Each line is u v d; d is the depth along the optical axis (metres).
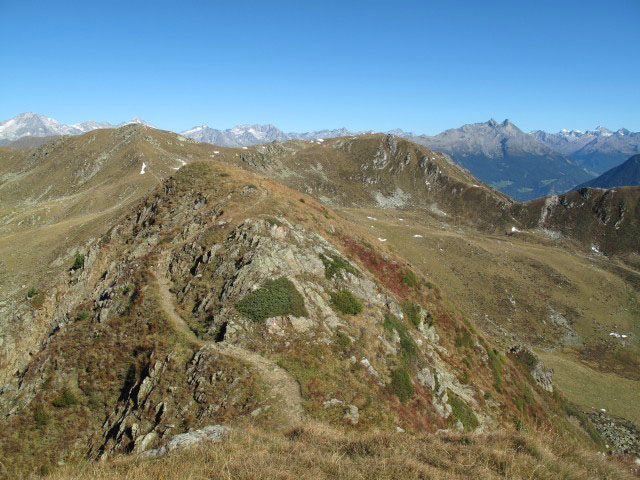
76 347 31.59
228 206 46.69
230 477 11.63
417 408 29.55
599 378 80.69
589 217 193.38
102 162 178.00
